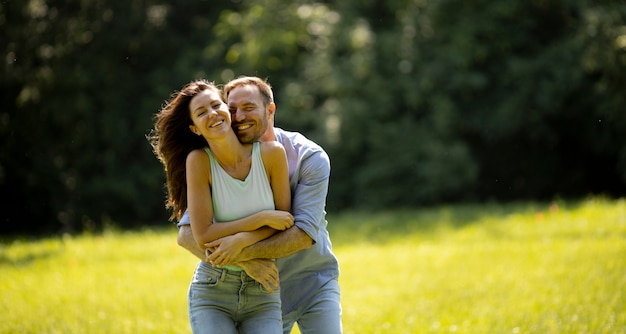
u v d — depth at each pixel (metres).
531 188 40.16
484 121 36.72
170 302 16.50
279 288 9.01
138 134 38.75
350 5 39.28
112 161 38.22
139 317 14.98
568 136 39.06
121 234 29.27
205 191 8.60
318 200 8.90
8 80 37.06
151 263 21.75
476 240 24.06
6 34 36.97
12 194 37.97
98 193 37.84
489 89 37.09
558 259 19.56
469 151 37.16
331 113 37.53
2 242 28.56
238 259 8.47
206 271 8.75
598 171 40.38
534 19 37.28
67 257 22.95
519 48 37.53
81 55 38.28
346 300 16.78
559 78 35.72
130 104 39.19
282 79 39.59
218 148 8.54
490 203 34.28
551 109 36.03
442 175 36.19
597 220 24.72
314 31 38.97
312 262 9.38
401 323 14.22
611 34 34.84
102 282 19.02
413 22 37.41
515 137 38.53
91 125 38.19
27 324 14.12
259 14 38.88
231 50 38.69
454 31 36.56
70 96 37.84
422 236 25.80
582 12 35.88
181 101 8.63
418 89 36.69
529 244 22.25
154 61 40.19
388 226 29.02
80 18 38.38
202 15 41.88
